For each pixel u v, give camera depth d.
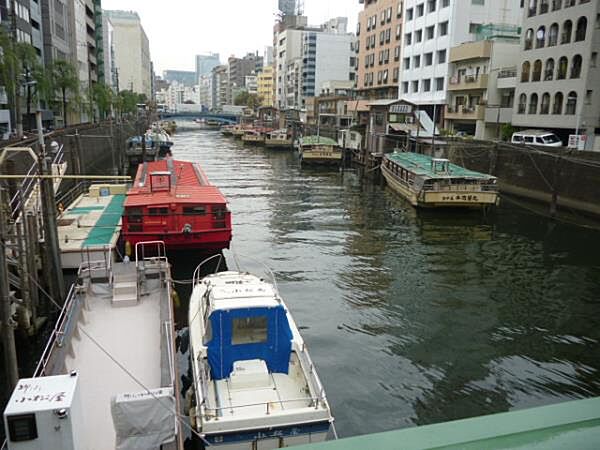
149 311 13.37
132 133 86.56
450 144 45.12
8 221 15.38
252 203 37.59
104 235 20.30
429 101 61.12
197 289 14.37
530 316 17.38
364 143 62.44
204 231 20.16
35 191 20.34
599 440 1.67
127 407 7.67
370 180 51.25
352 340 15.11
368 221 31.70
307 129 93.31
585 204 29.56
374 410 11.70
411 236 27.97
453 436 1.71
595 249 25.58
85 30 92.19
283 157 75.19
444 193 32.31
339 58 126.62
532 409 1.88
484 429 1.75
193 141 109.50
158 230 20.08
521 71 43.75
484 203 32.41
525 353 14.73
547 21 40.41
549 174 32.56
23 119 58.66
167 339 10.94
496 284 20.47
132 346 11.61
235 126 125.50
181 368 12.95
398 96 70.44
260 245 25.50
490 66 50.53
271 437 8.96
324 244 26.03
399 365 13.78
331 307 17.62
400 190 38.59
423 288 19.81
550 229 29.59
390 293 19.19
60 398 6.73
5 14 47.34
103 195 29.02
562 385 13.05
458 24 56.53
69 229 21.19
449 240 27.19
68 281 17.69
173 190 22.78
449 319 16.95
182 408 10.76
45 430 6.52
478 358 14.34
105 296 13.99
